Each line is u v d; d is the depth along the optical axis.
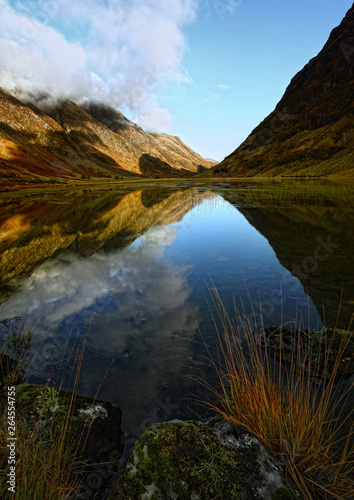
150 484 2.41
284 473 2.48
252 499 2.24
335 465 2.43
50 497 2.05
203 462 2.56
